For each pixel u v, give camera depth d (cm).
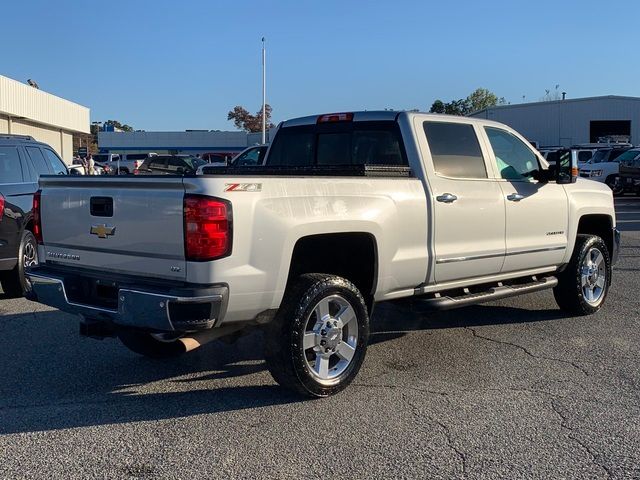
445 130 623
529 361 604
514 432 449
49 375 570
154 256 466
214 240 441
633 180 2592
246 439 438
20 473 392
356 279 558
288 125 709
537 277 734
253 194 460
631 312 789
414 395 518
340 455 415
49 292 517
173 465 403
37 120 3559
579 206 742
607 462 407
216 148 6612
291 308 484
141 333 554
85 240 508
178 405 499
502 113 5859
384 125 619
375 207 533
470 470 396
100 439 439
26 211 855
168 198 453
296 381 489
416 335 692
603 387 536
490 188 638
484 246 631
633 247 1325
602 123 5503
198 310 439
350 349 521
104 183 488
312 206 491
